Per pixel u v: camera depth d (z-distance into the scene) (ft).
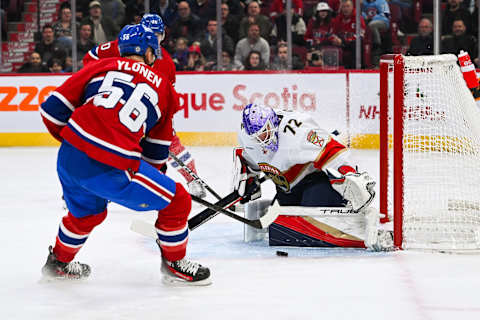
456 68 20.58
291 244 19.53
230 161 39.19
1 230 22.54
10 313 13.76
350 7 46.55
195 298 14.69
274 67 47.83
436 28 44.37
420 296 14.66
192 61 48.49
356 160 39.47
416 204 21.67
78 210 15.19
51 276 16.08
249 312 13.62
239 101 45.88
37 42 49.73
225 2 47.83
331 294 14.85
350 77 44.83
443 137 21.17
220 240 20.76
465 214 21.31
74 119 14.25
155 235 17.99
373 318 13.21
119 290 15.40
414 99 20.99
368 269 16.99
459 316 13.29
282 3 47.39
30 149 46.09
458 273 16.53
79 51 48.80
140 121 14.40
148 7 48.32
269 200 20.51
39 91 47.06
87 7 49.08
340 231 19.24
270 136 18.02
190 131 46.47
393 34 47.39
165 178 14.94
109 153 14.10
